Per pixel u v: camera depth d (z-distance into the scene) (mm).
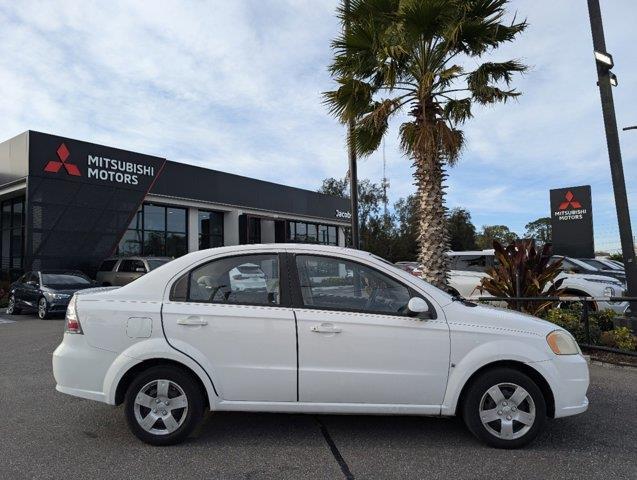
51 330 11883
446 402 4242
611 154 8406
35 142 17891
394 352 4242
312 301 4387
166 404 4305
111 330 4301
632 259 8258
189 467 3875
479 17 8984
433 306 4359
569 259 13266
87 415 5184
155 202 22969
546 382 4242
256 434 4582
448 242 9445
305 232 33219
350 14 9414
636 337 7797
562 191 15609
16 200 22016
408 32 8859
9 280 22250
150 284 4477
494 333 4277
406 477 3699
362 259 4523
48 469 3846
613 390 6039
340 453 4148
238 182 26938
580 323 8273
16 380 6719
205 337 4258
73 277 16094
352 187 10719
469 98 10289
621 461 3975
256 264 4508
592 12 8531
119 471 3805
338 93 9781
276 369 4242
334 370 4234
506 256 9266
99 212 19766
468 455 4094
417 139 9070
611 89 8406
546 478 3670
